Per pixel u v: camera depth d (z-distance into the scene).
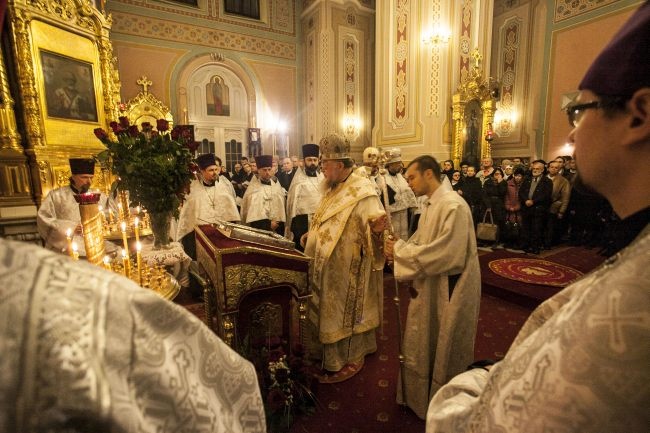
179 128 2.18
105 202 3.19
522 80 8.92
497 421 0.42
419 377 1.86
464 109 7.29
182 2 9.16
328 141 2.29
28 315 0.30
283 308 2.02
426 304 1.80
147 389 0.36
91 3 4.18
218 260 1.66
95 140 4.23
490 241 6.18
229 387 0.48
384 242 2.00
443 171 6.90
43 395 0.29
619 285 0.34
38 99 3.49
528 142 8.81
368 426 1.89
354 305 2.31
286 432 1.79
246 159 8.31
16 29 3.29
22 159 3.44
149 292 0.40
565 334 0.37
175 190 2.08
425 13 7.16
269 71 10.39
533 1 8.56
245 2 10.03
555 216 5.78
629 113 0.40
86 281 0.35
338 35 9.91
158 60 8.94
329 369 2.30
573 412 0.34
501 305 3.62
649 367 0.31
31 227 3.47
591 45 7.32
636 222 0.42
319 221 2.34
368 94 10.56
